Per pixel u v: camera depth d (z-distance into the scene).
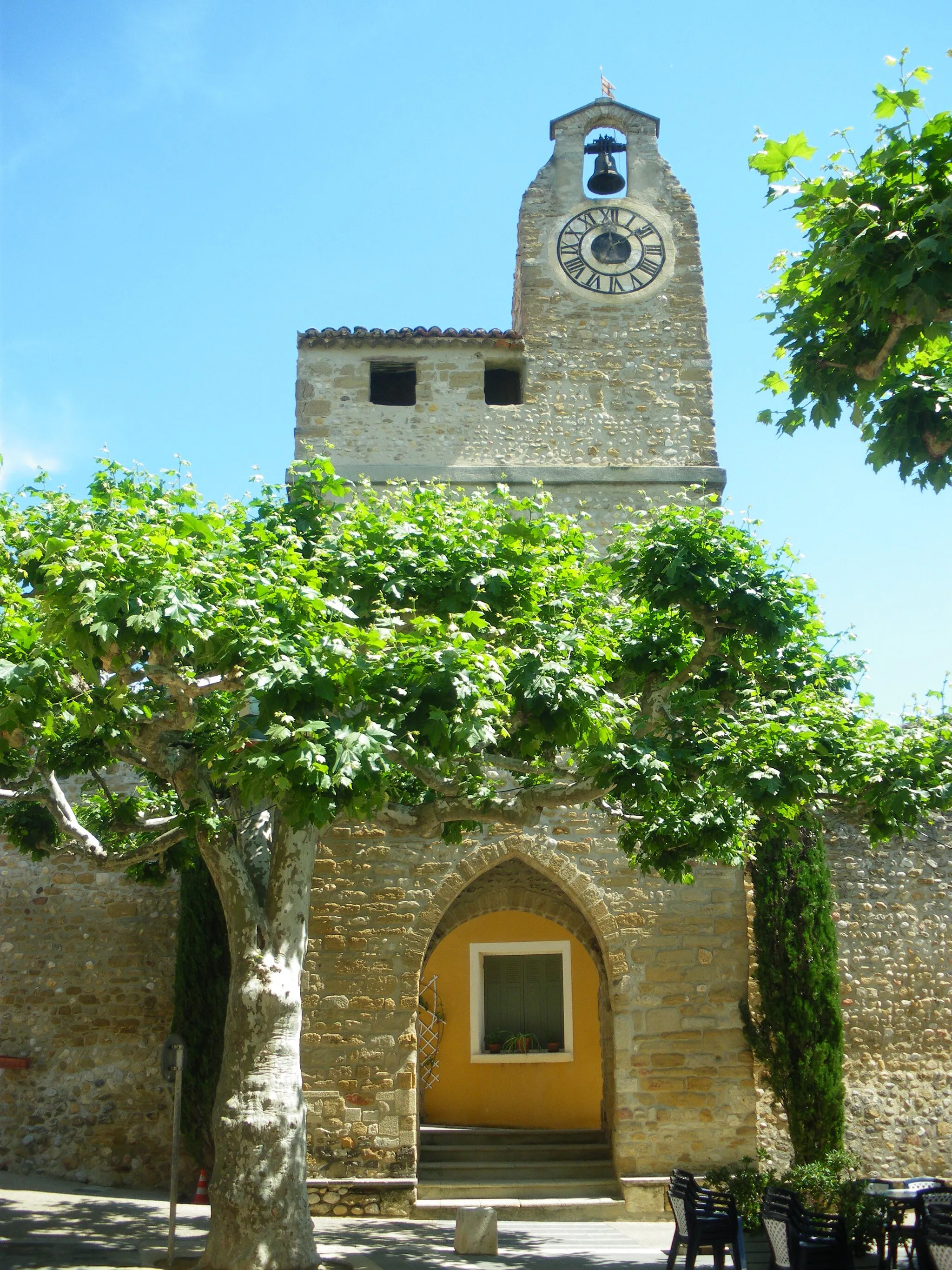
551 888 17.72
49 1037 16.20
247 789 8.26
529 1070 19.03
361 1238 12.93
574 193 18.66
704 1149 14.66
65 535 9.99
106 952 16.38
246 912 10.77
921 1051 15.71
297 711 8.46
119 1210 13.60
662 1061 14.91
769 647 11.61
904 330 7.96
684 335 17.97
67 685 9.60
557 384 17.62
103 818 14.96
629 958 15.22
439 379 17.59
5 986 16.53
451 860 15.41
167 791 14.54
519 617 10.65
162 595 8.43
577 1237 13.30
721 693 12.40
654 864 12.32
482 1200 14.63
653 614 12.06
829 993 14.97
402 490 12.91
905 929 16.09
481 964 19.58
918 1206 10.64
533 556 11.27
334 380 17.55
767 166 8.18
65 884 16.75
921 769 11.04
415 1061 14.81
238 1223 9.83
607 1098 17.11
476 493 13.23
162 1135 15.55
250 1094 10.17
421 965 15.09
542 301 18.00
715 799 11.41
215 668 9.03
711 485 17.17
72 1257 10.88
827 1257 10.02
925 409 8.24
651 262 18.31
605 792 10.50
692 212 18.62
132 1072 15.84
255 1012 10.40
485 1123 18.81
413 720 8.90
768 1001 14.98
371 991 15.00
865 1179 12.89
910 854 16.39
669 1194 11.45
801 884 15.30
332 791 8.34
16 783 13.06
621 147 19.36
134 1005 16.09
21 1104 16.02
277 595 9.27
